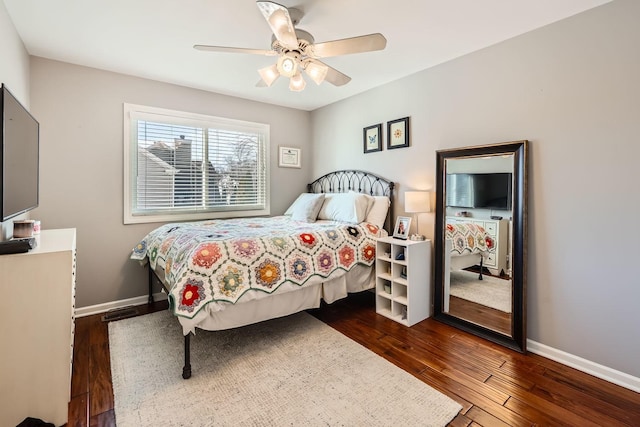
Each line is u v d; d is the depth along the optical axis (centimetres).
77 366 208
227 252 212
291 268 238
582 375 201
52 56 268
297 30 200
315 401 173
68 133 283
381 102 345
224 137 380
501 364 212
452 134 278
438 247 286
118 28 222
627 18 185
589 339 204
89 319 287
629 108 186
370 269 308
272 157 421
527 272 228
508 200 238
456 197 273
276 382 191
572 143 208
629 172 187
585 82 202
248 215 402
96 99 295
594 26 197
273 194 424
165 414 163
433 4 193
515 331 232
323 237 268
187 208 356
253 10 199
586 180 203
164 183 339
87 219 295
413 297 276
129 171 314
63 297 153
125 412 164
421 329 267
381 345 238
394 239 298
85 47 251
